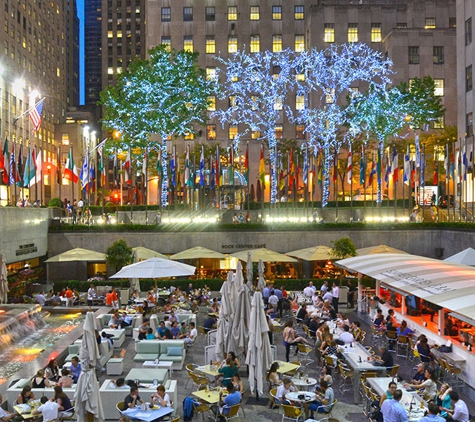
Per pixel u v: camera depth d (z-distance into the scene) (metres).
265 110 78.62
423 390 16.31
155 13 82.69
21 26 94.50
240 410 17.02
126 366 22.12
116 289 36.41
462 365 19.58
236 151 68.00
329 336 20.97
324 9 76.31
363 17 76.69
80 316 32.16
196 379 17.67
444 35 71.44
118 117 59.03
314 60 74.62
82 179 46.66
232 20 82.69
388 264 26.55
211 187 49.69
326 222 46.22
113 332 25.75
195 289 37.72
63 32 128.88
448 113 71.31
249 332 17.84
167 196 58.91
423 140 62.09
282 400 15.75
